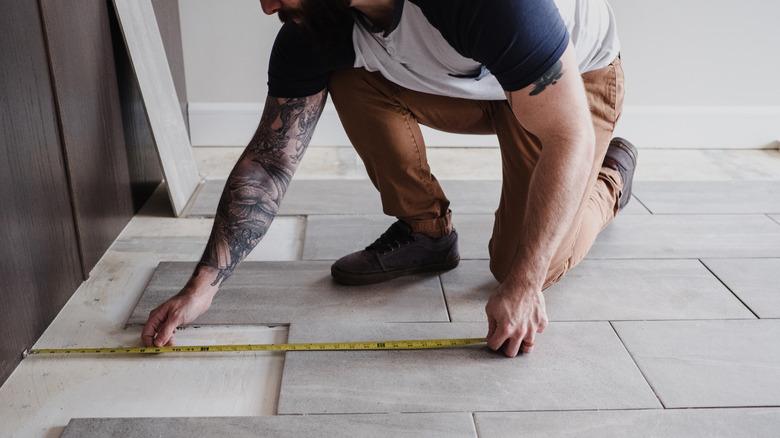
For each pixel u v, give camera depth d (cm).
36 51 182
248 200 183
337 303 200
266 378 170
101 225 227
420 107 196
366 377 169
